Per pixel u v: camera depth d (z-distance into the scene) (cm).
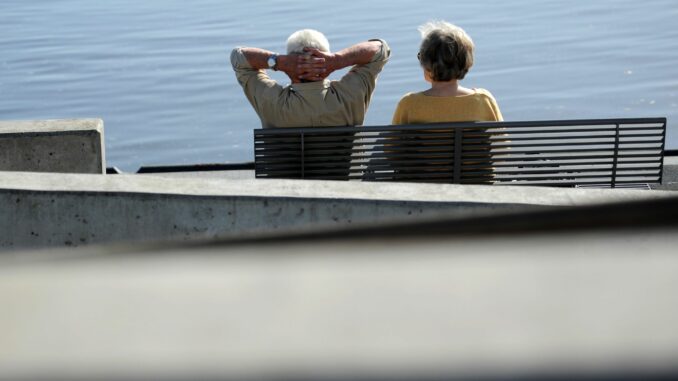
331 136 671
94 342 37
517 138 661
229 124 8919
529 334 37
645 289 38
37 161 797
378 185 514
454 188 510
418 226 46
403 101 670
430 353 36
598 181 680
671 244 41
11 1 17212
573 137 671
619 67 10494
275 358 36
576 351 36
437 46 648
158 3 15925
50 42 13450
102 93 10544
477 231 44
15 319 38
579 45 11569
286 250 43
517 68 10769
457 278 39
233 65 688
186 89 10281
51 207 511
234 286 40
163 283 40
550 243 42
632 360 36
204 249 44
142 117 9431
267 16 14288
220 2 15638
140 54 12294
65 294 40
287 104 675
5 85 11288
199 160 8100
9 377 36
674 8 13350
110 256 43
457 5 14350
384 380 36
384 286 39
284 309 38
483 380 36
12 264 42
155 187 511
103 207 509
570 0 14275
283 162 680
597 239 42
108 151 8506
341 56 677
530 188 508
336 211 497
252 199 498
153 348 37
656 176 678
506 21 13212
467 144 661
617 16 13062
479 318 38
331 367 36
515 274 39
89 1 16662
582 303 38
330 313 38
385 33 13000
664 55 10844
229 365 36
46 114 10138
